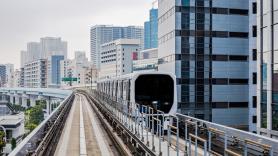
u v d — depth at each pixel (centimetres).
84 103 6238
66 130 2622
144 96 2036
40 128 1456
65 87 17900
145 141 1408
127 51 16875
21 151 920
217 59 5569
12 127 9194
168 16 5706
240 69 5672
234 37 5644
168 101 2044
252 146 872
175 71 5412
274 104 2928
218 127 1129
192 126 1449
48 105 16238
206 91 5522
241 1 5653
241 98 5678
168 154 1082
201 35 5503
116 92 2730
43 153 1478
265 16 3089
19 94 19812
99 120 3378
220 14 5578
